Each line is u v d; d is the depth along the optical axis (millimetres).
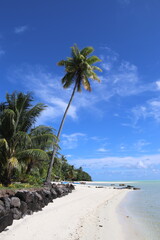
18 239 6418
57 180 57156
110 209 14820
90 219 10414
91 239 7203
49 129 18375
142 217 12406
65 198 18047
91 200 19047
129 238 7816
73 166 82125
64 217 10039
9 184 14320
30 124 16438
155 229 9406
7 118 14820
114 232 8422
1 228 6953
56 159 27828
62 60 25781
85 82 25500
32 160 18328
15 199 8812
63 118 23719
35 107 15875
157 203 20000
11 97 15852
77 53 26312
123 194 32125
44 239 6652
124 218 11750
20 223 8008
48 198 14117
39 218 9172
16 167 13859
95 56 25875
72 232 7738
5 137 14930
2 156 14680
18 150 15383
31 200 10242
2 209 7387
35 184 18703
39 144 15992
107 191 35125
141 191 40812
